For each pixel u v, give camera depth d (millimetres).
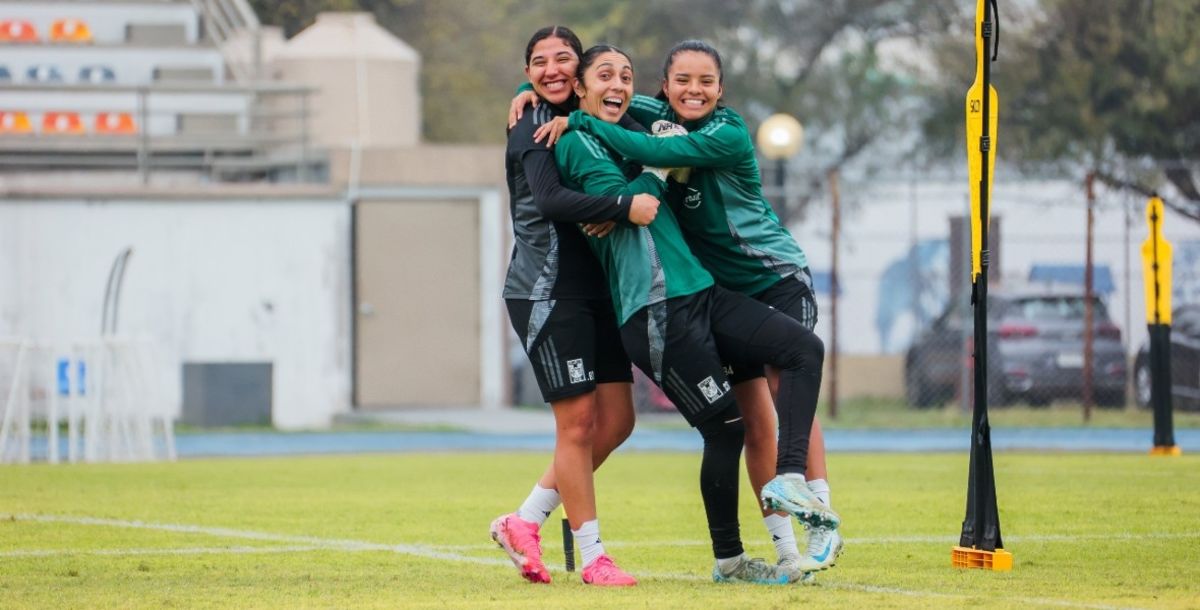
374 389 83562
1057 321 75312
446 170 83688
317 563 25719
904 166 125438
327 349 76000
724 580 22891
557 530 31875
